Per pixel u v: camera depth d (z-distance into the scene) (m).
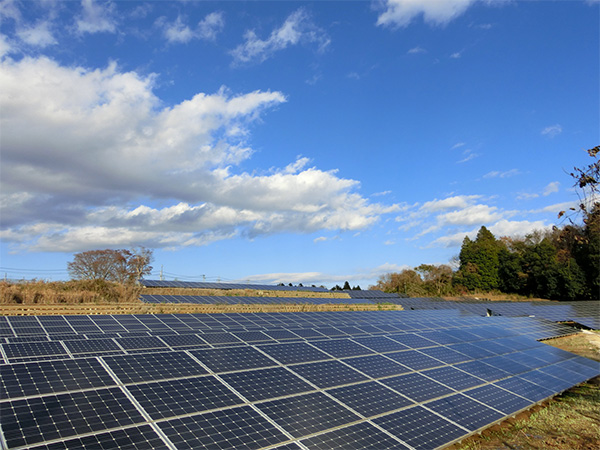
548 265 86.44
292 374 15.33
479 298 91.06
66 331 19.16
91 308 32.25
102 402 10.73
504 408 16.53
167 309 36.34
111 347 16.14
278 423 11.52
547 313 54.66
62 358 14.23
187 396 12.02
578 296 81.69
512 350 27.41
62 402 10.32
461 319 36.97
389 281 112.44
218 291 61.62
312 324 26.89
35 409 9.74
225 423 10.97
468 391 17.41
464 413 15.02
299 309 46.06
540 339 36.84
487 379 19.69
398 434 12.30
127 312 33.38
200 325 23.06
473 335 29.75
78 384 11.42
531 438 15.73
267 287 73.19
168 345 17.31
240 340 19.42
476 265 104.12
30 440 8.58
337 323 28.31
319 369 16.39
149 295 44.22
